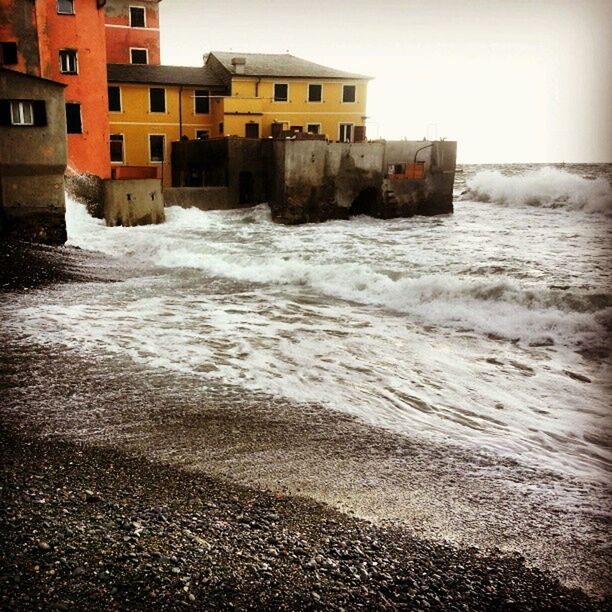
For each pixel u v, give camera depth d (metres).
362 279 15.88
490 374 9.18
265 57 47.88
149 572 3.87
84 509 4.66
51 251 20.58
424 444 6.58
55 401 7.51
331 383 8.59
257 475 5.63
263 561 4.09
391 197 40.50
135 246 23.41
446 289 14.30
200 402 7.63
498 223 37.03
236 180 38.47
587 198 47.41
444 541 4.57
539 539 4.66
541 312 12.54
